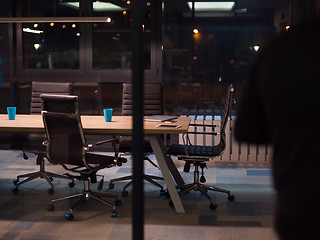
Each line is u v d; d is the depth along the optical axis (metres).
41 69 5.68
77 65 5.67
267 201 3.54
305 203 1.05
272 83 1.07
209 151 3.68
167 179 3.37
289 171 1.08
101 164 3.40
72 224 3.14
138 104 1.31
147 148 3.85
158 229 2.99
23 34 5.68
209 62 5.64
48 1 5.64
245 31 5.46
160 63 5.45
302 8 1.05
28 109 5.77
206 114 5.28
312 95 1.02
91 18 4.40
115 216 3.28
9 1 5.62
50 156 3.40
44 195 3.85
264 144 1.16
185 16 5.77
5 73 5.73
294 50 1.03
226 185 4.05
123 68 5.56
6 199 3.73
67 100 3.18
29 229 3.06
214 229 2.98
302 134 1.04
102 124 3.66
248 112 1.15
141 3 1.28
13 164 4.90
